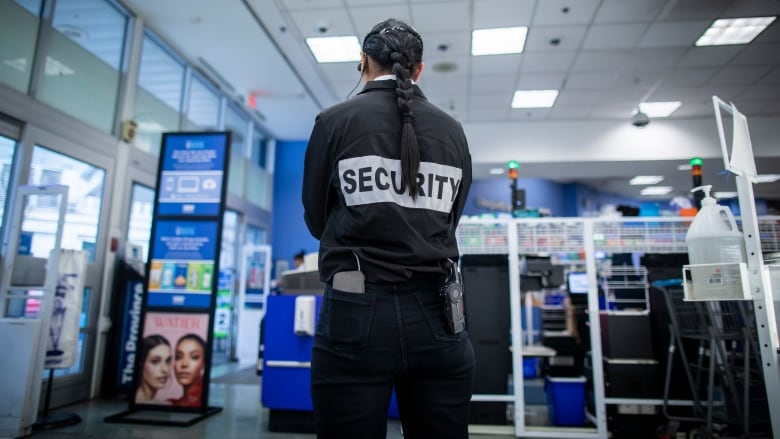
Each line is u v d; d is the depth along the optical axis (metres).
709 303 2.69
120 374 4.35
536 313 5.62
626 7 4.72
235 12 4.98
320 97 7.25
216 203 3.63
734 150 1.82
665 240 3.18
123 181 4.75
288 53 5.89
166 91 5.75
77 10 4.32
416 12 4.87
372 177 0.81
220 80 6.64
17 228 3.22
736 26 5.05
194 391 3.45
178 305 3.54
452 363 0.82
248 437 3.04
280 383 3.21
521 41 5.38
